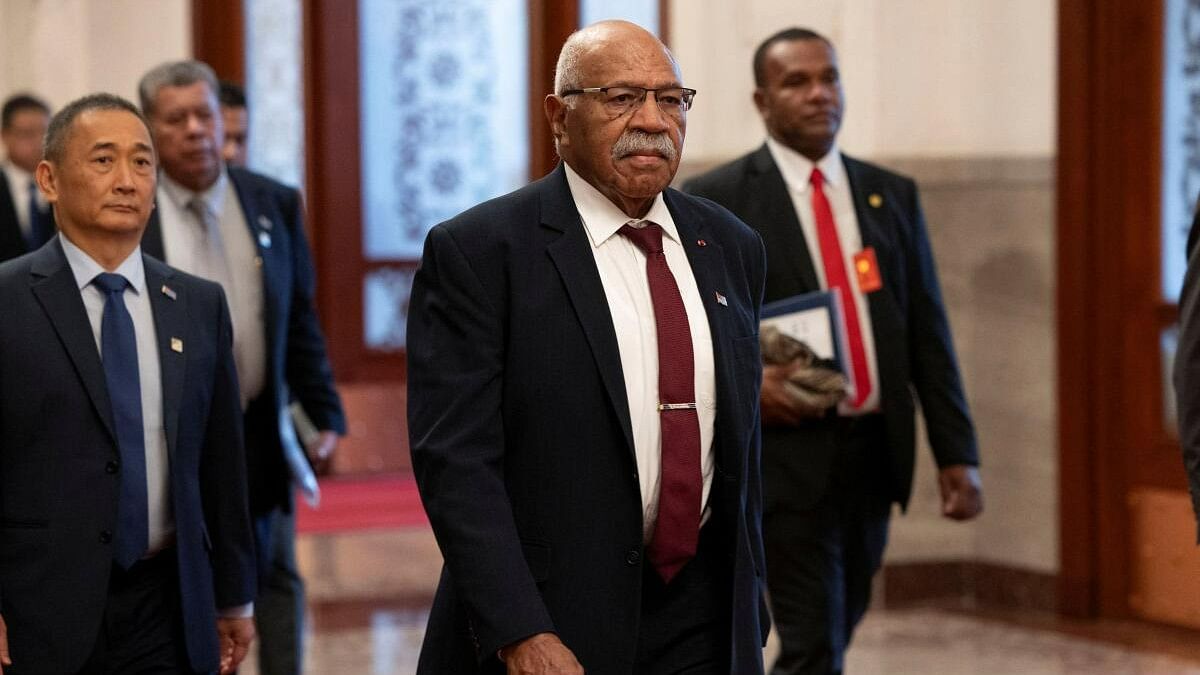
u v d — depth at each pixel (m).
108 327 3.50
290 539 5.28
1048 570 7.53
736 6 7.69
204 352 3.65
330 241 9.93
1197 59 6.88
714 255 3.20
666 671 3.10
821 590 4.56
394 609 7.63
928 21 7.79
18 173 8.48
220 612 3.79
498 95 10.10
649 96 3.00
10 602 3.38
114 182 3.47
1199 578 6.96
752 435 3.19
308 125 9.82
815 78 4.70
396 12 9.97
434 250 3.06
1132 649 6.81
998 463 7.76
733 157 7.71
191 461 3.59
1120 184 7.19
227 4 9.37
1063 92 7.29
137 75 8.70
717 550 3.14
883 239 4.72
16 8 8.77
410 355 3.09
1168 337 7.05
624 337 3.05
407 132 10.02
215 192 4.89
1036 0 7.52
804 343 4.57
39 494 3.40
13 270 3.50
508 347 3.02
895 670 6.50
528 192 3.13
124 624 3.49
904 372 4.67
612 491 2.99
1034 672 6.44
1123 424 7.25
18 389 3.41
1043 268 7.51
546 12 8.85
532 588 2.88
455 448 2.95
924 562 7.87
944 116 7.80
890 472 4.69
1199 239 3.52
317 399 5.31
